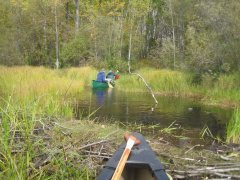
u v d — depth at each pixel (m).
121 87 13.65
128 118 5.72
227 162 3.12
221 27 9.96
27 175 2.38
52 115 5.06
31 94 6.52
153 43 32.31
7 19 29.83
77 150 3.01
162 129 4.80
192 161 3.15
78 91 11.10
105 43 25.39
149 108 7.06
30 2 27.56
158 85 11.70
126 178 2.44
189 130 4.75
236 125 4.21
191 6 20.39
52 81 10.19
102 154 3.19
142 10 27.09
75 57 25.92
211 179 2.61
